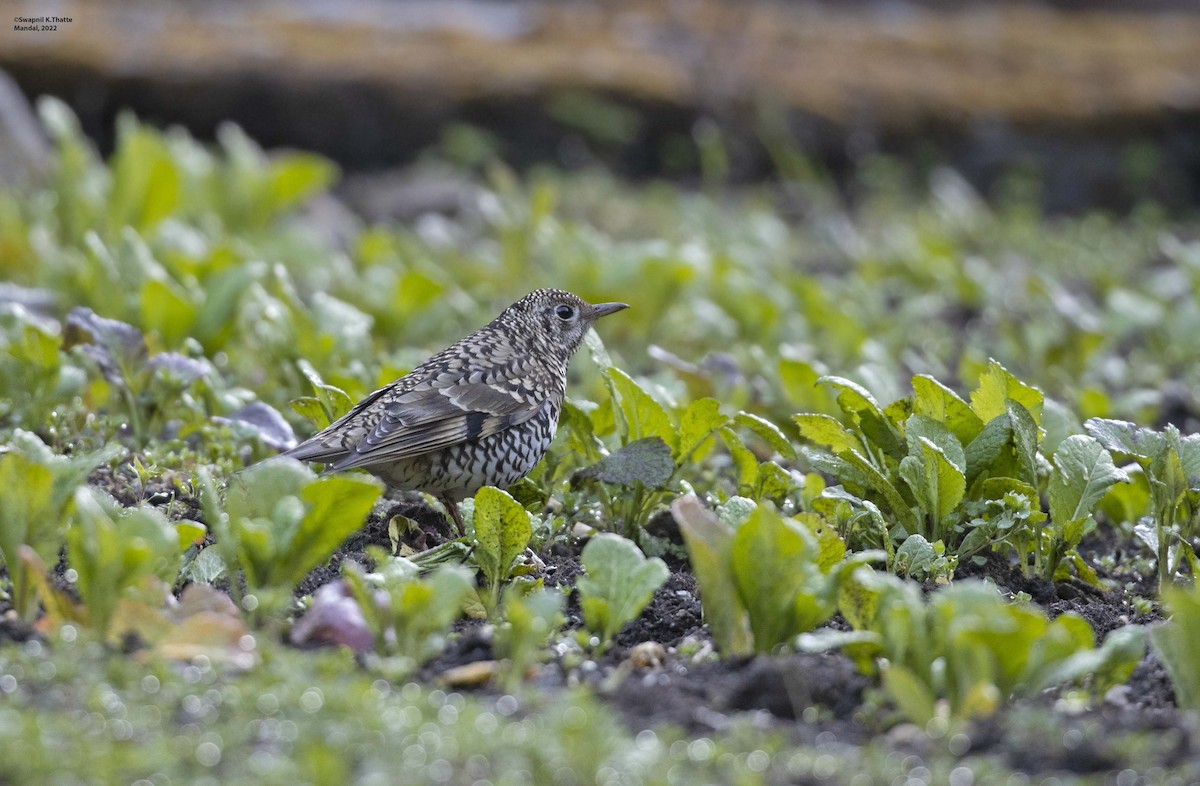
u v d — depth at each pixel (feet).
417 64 108.47
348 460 33.27
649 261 61.62
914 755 22.29
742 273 65.98
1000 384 34.45
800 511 36.32
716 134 106.93
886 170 106.11
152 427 40.81
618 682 25.82
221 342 48.73
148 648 25.36
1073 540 33.06
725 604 26.43
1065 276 83.25
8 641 25.57
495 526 29.40
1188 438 34.09
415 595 25.23
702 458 38.83
